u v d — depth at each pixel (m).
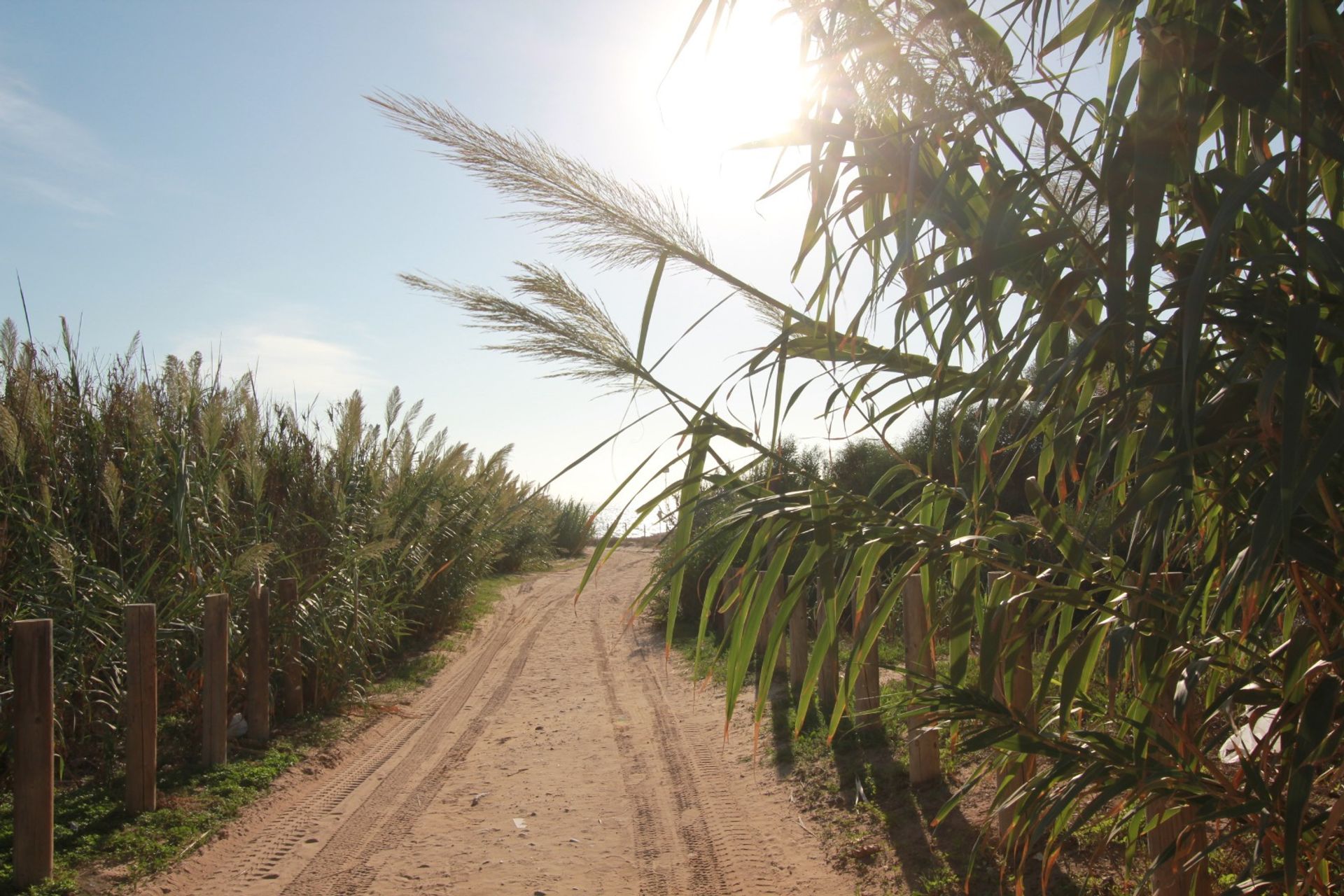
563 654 12.02
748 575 2.31
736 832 5.24
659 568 2.64
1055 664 2.07
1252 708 2.10
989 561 2.12
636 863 4.89
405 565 10.91
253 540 8.13
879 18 1.95
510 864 4.93
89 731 6.28
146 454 7.16
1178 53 1.56
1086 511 2.42
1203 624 2.15
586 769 6.73
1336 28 1.54
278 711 8.25
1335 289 1.69
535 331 2.42
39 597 5.86
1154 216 1.53
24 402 6.88
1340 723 1.63
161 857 4.89
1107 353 1.81
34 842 4.48
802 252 2.15
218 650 6.38
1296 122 1.45
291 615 7.99
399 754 7.34
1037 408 1.94
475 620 14.91
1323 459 1.30
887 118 2.11
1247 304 1.70
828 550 2.18
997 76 1.88
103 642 6.03
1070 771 2.02
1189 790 1.90
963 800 4.71
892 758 5.66
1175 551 2.07
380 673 10.55
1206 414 1.67
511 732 7.98
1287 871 1.50
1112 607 2.19
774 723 7.21
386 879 4.75
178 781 6.03
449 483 12.32
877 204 2.33
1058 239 1.77
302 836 5.41
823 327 2.26
